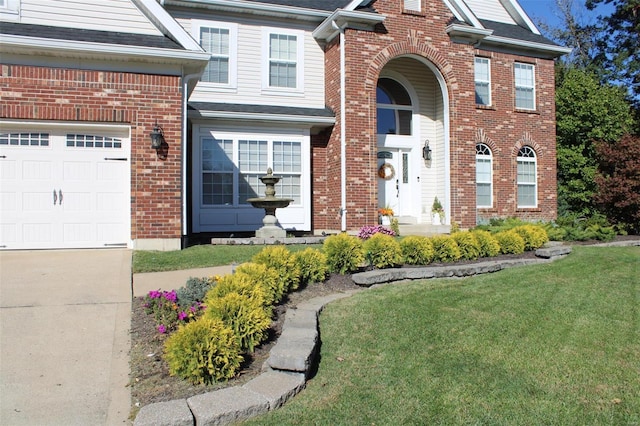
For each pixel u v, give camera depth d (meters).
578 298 6.57
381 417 3.44
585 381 4.00
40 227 9.75
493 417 3.42
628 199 14.12
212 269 8.30
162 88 10.10
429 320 5.51
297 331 4.70
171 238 10.12
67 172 9.88
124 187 10.14
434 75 16.41
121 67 9.85
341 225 13.74
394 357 4.50
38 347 4.74
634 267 8.76
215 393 3.63
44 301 6.08
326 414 3.48
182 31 10.34
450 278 7.97
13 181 9.64
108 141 10.07
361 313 5.73
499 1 19.72
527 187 18.00
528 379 4.03
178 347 3.98
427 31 14.82
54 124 9.63
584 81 20.92
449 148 15.19
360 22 13.94
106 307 5.94
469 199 15.34
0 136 9.55
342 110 13.85
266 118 13.77
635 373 4.14
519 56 18.03
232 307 4.56
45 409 3.63
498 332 5.16
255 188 14.12
